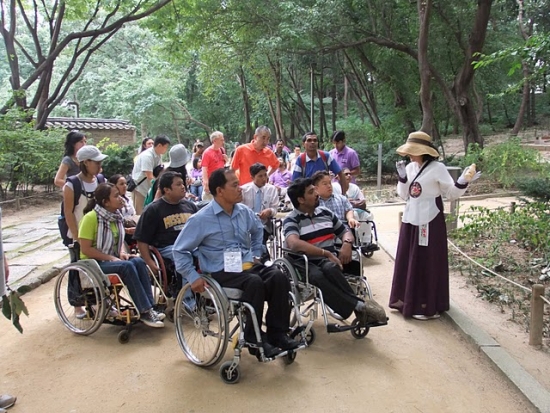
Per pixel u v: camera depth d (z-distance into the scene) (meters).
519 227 7.19
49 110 14.37
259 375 3.52
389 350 3.93
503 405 3.16
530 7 18.12
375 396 3.24
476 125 14.99
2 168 11.98
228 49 18.41
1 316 4.64
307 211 4.23
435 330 4.33
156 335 4.24
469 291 5.27
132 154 16.64
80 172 4.72
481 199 11.48
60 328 4.39
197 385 3.38
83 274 4.18
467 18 15.38
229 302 3.47
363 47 18.22
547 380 3.43
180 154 6.18
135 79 31.11
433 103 18.08
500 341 4.05
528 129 27.53
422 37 13.26
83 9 14.65
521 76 20.59
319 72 21.78
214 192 3.68
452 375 3.54
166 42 19.66
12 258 6.75
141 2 14.62
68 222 4.50
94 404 3.16
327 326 3.76
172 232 4.52
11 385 3.41
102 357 3.82
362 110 25.84
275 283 3.53
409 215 4.53
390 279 5.75
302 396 3.24
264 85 22.09
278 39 15.33
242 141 35.88
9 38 14.00
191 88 34.97
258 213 5.34
